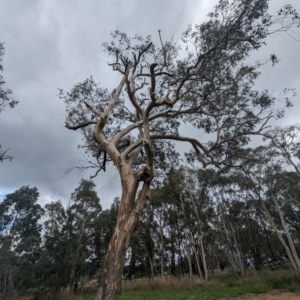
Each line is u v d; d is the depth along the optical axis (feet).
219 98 38.55
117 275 21.74
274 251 122.93
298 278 45.80
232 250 91.15
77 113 41.47
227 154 42.98
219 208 96.94
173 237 109.19
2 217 115.44
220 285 59.82
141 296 53.98
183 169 95.50
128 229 24.00
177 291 59.82
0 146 37.78
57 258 63.82
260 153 78.59
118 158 27.96
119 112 42.96
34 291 61.52
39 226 121.29
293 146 78.02
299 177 78.07
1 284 63.98
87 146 42.75
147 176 27.30
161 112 36.24
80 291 75.72
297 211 101.09
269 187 82.89
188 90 34.73
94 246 111.96
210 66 35.70
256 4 29.32
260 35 30.78
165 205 104.68
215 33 32.37
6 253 67.87
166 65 38.19
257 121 39.58
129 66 36.58
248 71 37.01
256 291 44.34
